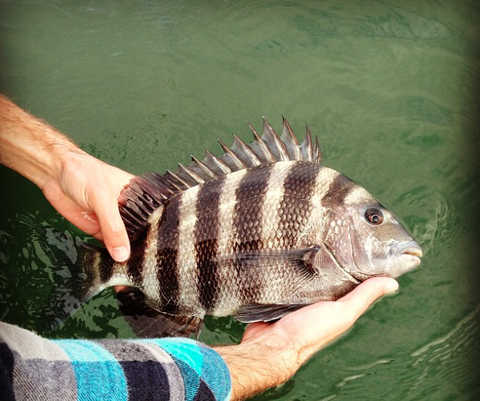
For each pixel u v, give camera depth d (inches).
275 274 30.0
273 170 30.6
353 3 44.4
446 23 43.5
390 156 37.5
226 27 43.6
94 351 20.4
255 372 26.9
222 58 42.0
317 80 40.9
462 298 33.2
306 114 39.2
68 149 34.7
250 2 44.5
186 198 30.9
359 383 31.1
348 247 30.3
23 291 32.0
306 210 30.0
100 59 41.9
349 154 37.6
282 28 43.4
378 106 39.6
